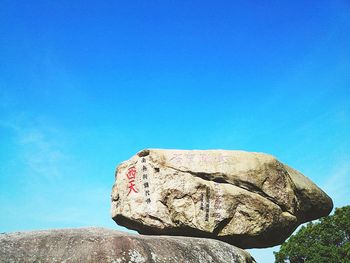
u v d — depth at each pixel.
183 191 9.27
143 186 9.72
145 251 7.00
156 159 9.75
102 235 7.11
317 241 28.25
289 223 9.74
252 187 9.48
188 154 9.69
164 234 9.53
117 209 9.98
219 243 8.34
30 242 6.83
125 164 10.27
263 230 9.31
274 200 9.60
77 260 6.57
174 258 7.21
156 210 9.34
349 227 26.95
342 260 25.48
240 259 8.23
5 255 6.52
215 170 9.40
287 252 29.00
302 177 10.70
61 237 6.99
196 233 9.20
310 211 10.63
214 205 9.19
